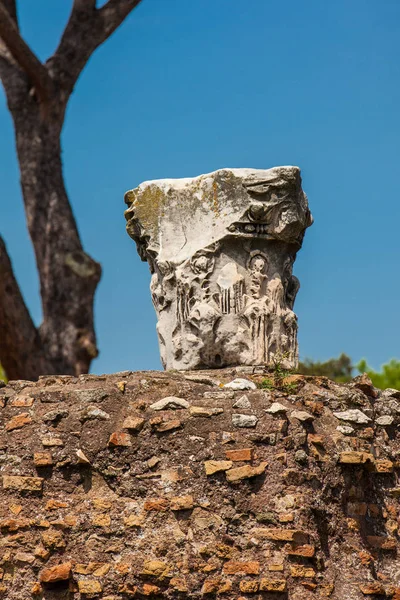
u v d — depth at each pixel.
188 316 11.06
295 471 9.96
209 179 11.15
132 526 9.85
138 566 9.72
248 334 10.95
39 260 19.91
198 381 10.45
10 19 18.42
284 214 11.07
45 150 19.89
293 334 11.28
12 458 10.19
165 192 11.32
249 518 9.84
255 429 10.08
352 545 10.08
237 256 11.09
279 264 11.24
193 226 11.20
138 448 10.09
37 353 19.19
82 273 19.69
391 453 10.73
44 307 19.77
